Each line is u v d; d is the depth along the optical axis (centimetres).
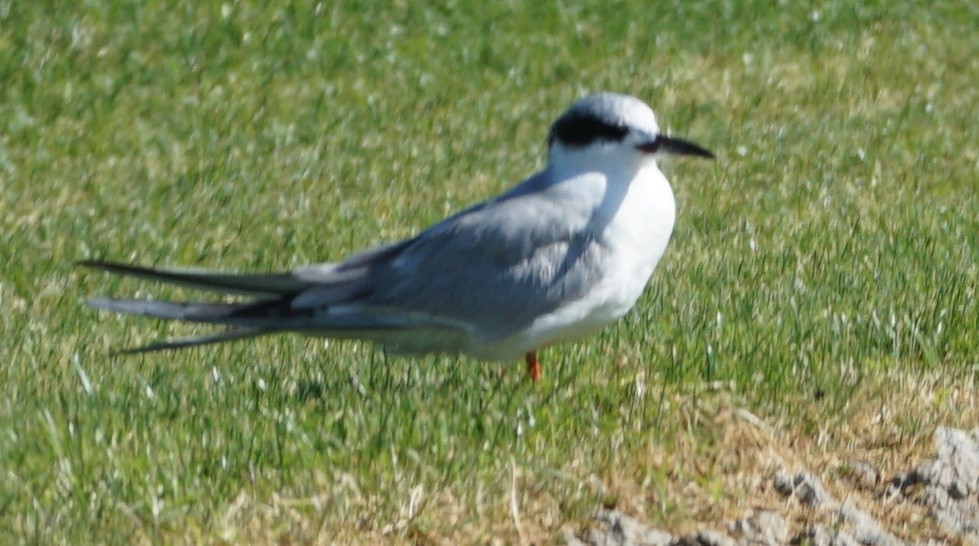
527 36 2333
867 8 2500
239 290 1056
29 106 1998
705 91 2181
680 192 1741
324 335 1078
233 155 1878
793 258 1440
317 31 2272
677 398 1105
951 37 2412
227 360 1216
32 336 1257
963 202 1697
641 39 2352
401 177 1811
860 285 1348
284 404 1098
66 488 956
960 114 2081
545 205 1077
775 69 2262
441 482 975
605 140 1077
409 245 1094
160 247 1536
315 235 1576
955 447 1039
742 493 991
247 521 923
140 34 2220
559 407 1088
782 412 1091
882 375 1151
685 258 1461
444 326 1078
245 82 2122
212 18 2281
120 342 1255
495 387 1121
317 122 2006
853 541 930
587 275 1070
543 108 2097
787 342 1208
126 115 1992
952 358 1200
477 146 1939
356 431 1041
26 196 1716
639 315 1277
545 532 942
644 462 1009
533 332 1077
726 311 1283
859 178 1802
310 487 966
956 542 963
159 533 911
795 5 2500
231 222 1630
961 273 1380
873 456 1052
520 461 1006
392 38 2284
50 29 2197
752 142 1950
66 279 1440
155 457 1000
